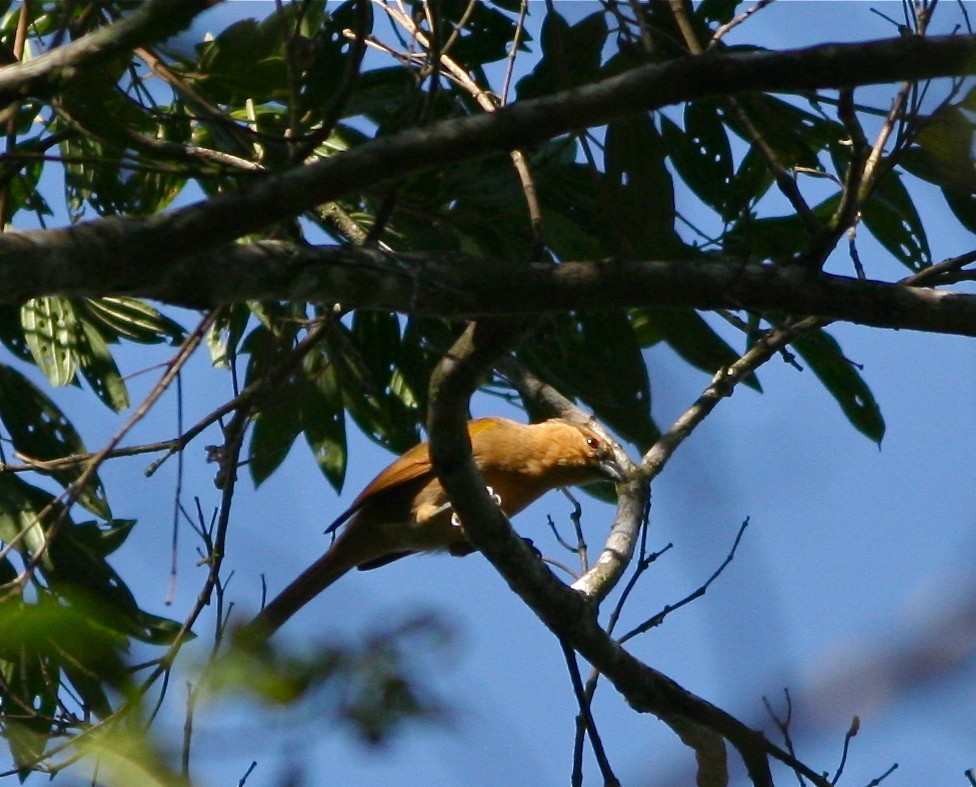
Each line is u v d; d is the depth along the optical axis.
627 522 10.95
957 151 8.54
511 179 9.80
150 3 6.80
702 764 10.10
